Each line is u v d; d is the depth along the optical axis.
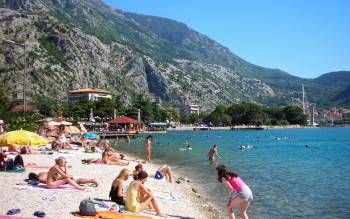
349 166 39.12
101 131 119.31
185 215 16.72
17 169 24.06
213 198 21.89
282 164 41.09
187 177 30.58
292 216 17.95
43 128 76.75
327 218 17.56
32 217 13.09
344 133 169.50
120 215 14.16
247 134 158.25
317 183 27.47
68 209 14.66
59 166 19.02
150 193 15.82
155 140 100.31
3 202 15.43
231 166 38.97
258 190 24.58
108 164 33.12
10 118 60.91
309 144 87.50
